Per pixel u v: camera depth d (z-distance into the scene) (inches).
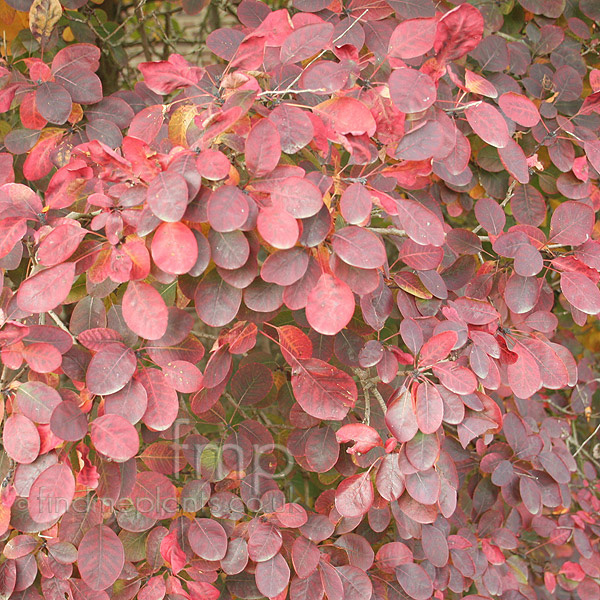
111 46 75.2
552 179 64.4
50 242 38.2
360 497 44.8
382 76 52.7
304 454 52.1
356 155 39.7
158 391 41.2
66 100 48.7
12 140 51.3
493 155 61.8
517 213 59.8
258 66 42.1
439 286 49.2
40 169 51.3
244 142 40.3
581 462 80.7
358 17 50.4
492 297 56.9
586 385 81.5
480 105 44.7
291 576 50.1
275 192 37.0
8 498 43.1
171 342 41.6
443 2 59.6
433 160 47.1
